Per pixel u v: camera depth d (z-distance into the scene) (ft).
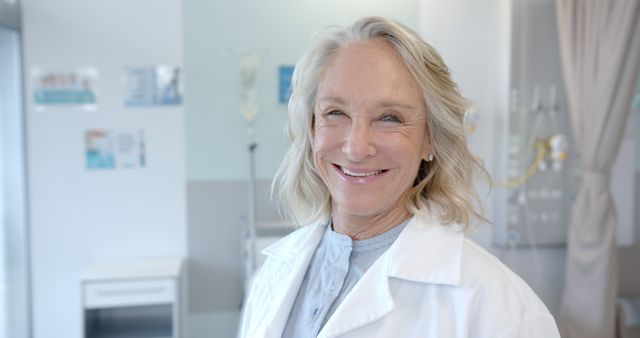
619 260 10.25
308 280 3.51
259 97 10.15
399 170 3.00
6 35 9.53
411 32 2.96
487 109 10.39
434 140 3.13
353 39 3.01
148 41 9.84
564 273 10.37
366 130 2.93
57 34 9.65
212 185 10.18
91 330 9.33
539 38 9.86
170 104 9.98
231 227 10.27
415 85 2.97
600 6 8.75
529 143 9.95
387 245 3.26
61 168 9.84
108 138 9.91
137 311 10.27
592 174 9.17
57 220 9.91
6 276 9.86
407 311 2.95
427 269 2.94
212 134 10.11
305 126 3.46
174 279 8.97
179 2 9.88
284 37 10.11
